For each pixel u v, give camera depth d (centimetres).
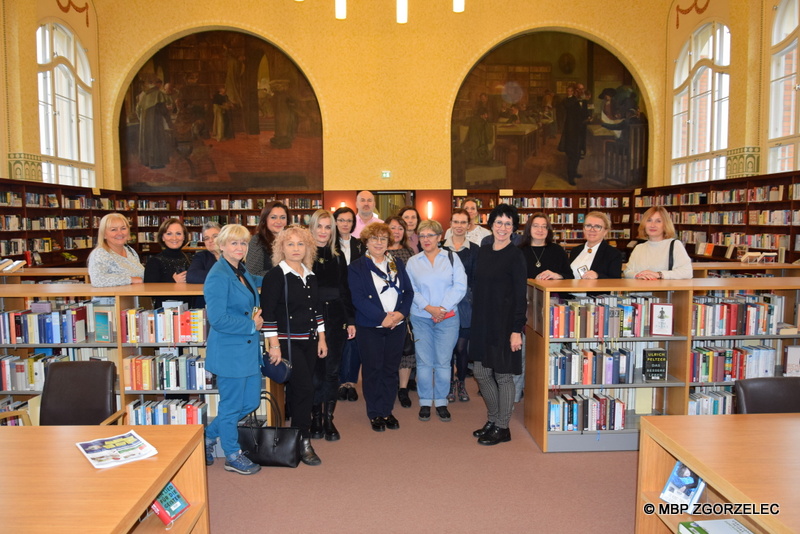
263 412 399
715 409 388
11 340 390
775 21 956
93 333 412
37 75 984
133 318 383
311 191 1293
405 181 1272
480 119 1320
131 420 381
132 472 178
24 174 943
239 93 1297
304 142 1305
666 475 223
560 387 386
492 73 1315
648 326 392
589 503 311
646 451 222
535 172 1337
